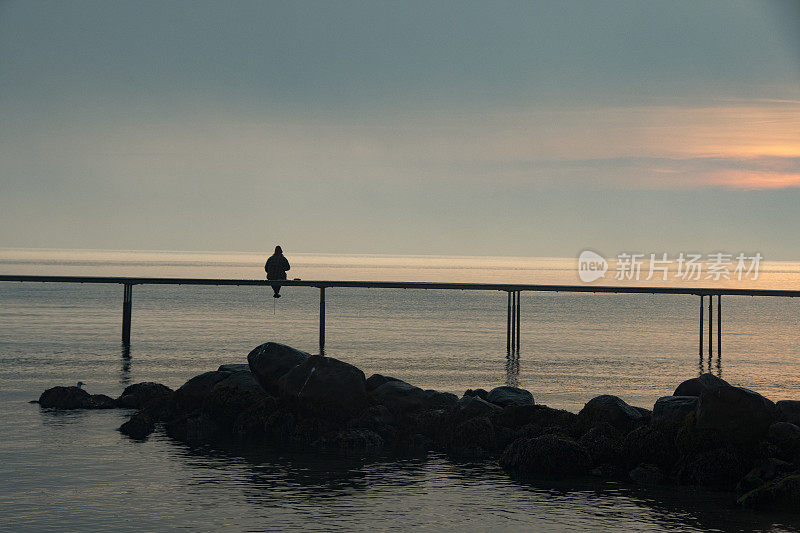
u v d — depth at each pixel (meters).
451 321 90.69
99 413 27.45
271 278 49.53
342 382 25.55
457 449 23.73
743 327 93.31
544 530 16.94
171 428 25.45
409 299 153.75
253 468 21.22
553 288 55.06
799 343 70.25
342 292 185.75
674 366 49.66
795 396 37.69
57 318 79.75
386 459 22.55
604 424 22.81
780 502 18.47
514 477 20.95
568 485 20.33
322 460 22.27
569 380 41.00
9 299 118.25
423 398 26.25
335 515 17.56
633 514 18.02
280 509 17.86
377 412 25.36
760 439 20.89
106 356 47.25
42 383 35.00
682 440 21.23
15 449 22.44
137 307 105.88
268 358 27.48
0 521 16.72
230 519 17.11
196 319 85.25
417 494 19.25
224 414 26.11
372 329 77.00
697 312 126.94
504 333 74.12
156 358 46.81
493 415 25.06
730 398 21.08
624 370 46.44
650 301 165.88
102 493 18.72
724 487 20.25
